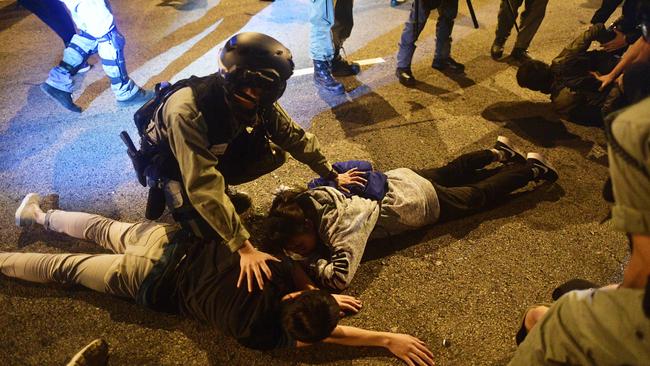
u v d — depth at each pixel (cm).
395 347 202
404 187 249
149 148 205
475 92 385
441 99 377
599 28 323
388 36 477
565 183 293
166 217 276
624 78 275
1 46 468
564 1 549
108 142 334
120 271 212
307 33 482
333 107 368
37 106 373
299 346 196
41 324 220
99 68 422
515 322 218
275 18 516
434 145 329
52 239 261
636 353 97
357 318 221
